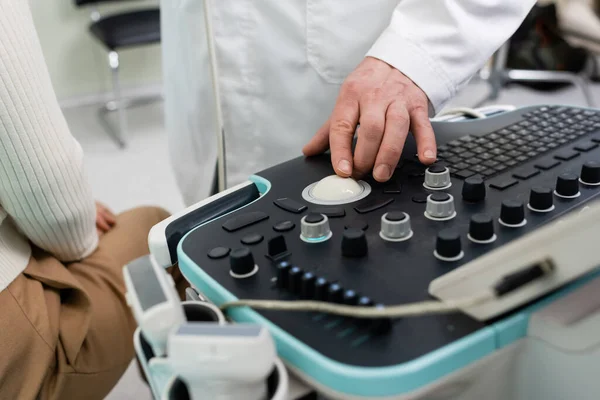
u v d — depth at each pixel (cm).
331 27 72
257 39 75
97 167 198
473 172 46
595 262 27
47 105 56
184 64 83
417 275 34
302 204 44
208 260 38
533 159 48
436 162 49
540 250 29
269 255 37
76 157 61
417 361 27
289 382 30
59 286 63
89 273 67
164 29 88
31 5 238
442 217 40
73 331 61
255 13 74
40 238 63
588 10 162
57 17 246
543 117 58
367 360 28
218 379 26
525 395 32
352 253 36
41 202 58
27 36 53
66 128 60
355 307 30
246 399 27
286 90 77
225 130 81
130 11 226
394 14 61
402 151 52
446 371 28
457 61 59
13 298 57
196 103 82
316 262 36
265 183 49
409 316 30
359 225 40
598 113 57
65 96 261
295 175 50
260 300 33
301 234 39
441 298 31
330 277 34
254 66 77
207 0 66
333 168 49
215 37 76
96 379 64
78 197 62
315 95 77
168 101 91
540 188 39
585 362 28
